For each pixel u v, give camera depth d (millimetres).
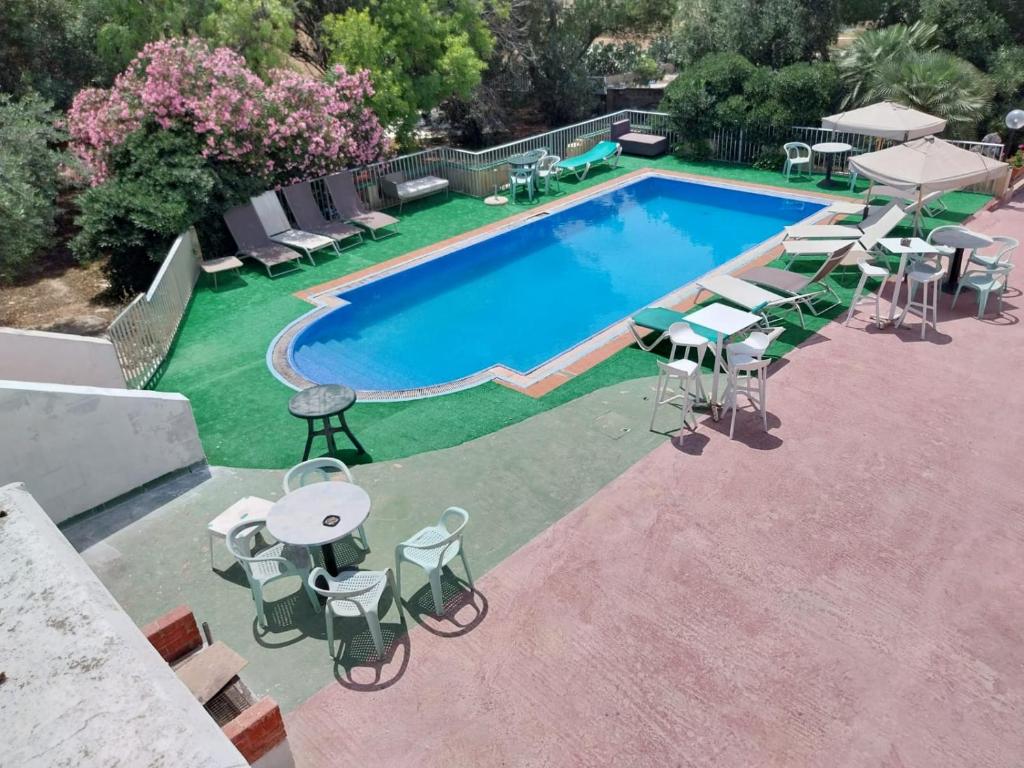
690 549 7047
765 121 19188
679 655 5961
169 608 6750
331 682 5887
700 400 9422
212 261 14312
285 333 12234
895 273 12930
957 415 8867
